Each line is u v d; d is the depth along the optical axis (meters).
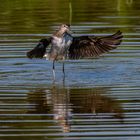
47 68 18.41
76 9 24.75
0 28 22.30
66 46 17.00
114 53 19.67
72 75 17.58
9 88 16.22
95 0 26.25
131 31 21.78
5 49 19.95
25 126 13.50
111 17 23.62
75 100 15.21
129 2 25.70
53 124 13.65
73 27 22.25
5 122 13.77
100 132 13.16
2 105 14.84
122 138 12.81
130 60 18.92
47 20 23.20
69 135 13.02
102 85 16.42
